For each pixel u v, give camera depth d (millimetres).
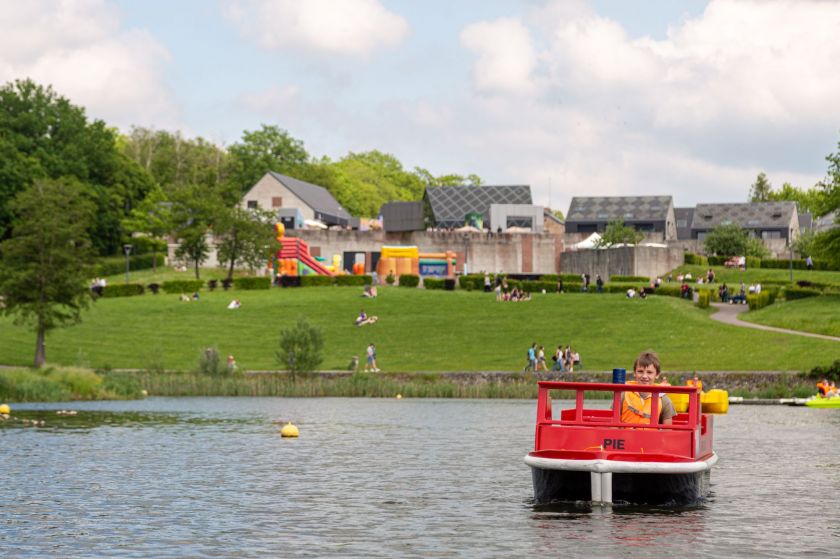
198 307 101250
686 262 128750
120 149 195375
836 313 85562
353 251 135750
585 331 87000
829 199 100188
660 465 19969
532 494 23172
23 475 26062
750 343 77500
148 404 56875
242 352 84625
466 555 16641
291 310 99750
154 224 143125
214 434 38125
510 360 79312
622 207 181625
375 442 35531
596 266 129875
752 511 20781
